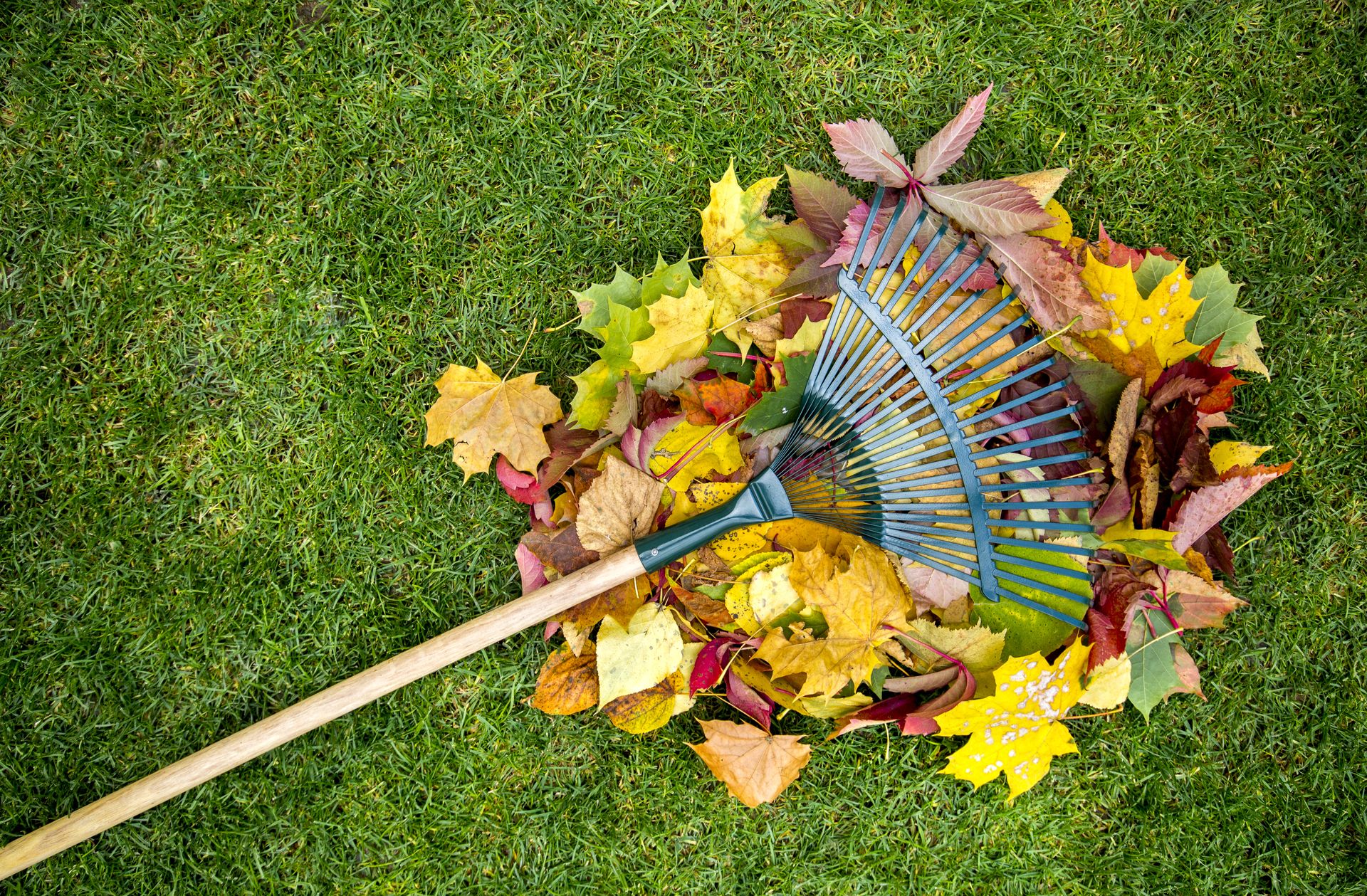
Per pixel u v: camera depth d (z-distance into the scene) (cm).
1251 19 231
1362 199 230
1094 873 229
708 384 218
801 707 220
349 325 229
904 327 220
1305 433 230
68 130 229
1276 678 229
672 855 228
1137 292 217
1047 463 217
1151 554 213
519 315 229
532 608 215
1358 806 229
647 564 214
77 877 226
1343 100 231
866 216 218
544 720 227
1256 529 229
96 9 229
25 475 228
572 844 228
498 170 229
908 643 218
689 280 220
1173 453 217
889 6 230
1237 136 231
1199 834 229
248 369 229
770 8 229
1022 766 217
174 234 229
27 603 227
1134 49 231
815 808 228
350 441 228
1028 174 223
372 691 216
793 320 221
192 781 217
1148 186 231
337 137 229
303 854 227
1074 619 217
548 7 229
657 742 227
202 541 228
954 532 219
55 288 229
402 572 228
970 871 229
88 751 227
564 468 220
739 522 215
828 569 215
